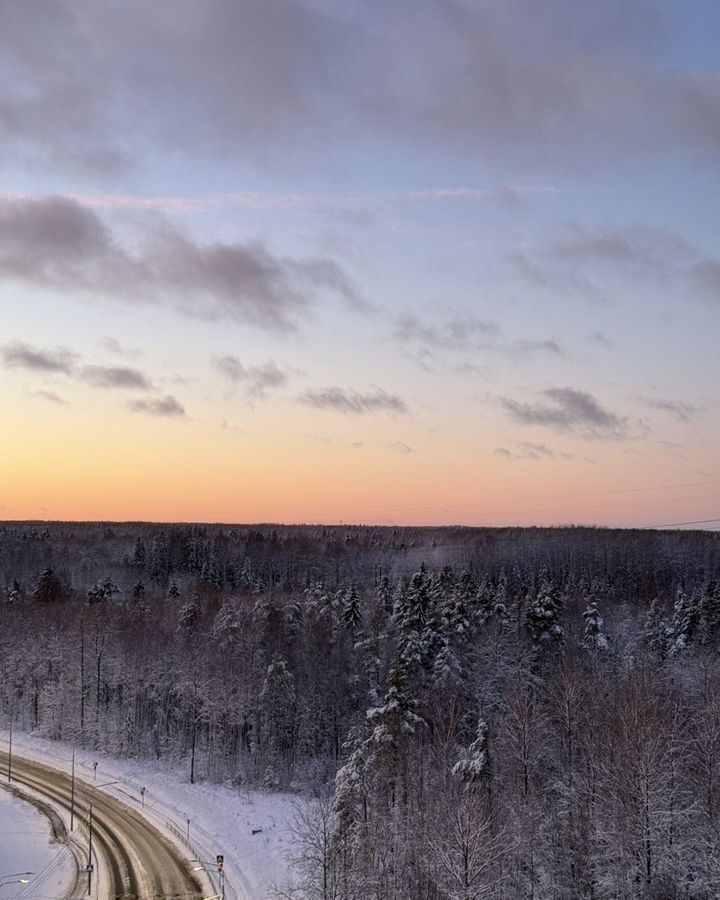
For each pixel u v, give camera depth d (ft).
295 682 305.94
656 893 161.27
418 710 239.71
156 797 264.52
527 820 179.73
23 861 212.02
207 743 311.06
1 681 392.68
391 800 203.10
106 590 517.55
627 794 177.58
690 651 306.14
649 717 199.00
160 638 369.91
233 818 242.99
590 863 171.22
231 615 363.76
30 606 463.01
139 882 198.39
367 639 315.78
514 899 166.91
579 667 257.96
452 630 286.25
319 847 173.37
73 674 361.10
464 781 191.93
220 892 192.54
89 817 244.42
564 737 229.86
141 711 336.08
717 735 198.39
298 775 285.02
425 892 166.50
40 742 336.29
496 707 269.23
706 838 171.01
